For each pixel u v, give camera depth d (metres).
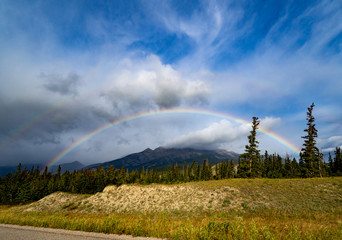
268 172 71.69
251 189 32.19
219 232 9.92
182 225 11.97
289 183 32.25
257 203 27.30
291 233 9.91
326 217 18.20
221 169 104.12
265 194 29.50
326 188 27.81
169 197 37.12
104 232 10.64
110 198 42.00
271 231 10.93
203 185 39.03
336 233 10.23
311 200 25.03
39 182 91.12
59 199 48.97
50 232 10.86
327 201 24.03
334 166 74.69
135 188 44.53
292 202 25.50
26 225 13.06
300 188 29.28
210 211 27.89
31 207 45.72
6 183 92.88
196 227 10.81
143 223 12.31
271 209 24.78
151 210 33.22
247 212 25.52
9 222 14.14
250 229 10.45
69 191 90.25
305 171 48.69
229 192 32.56
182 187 40.28
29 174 112.50
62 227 12.05
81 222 12.16
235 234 9.55
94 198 43.84
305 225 12.11
